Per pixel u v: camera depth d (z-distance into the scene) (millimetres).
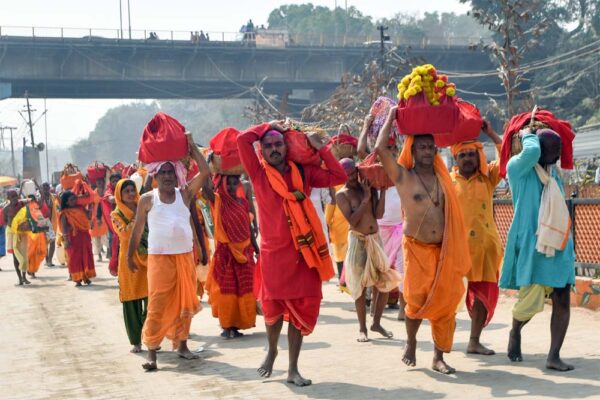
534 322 12898
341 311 15242
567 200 14477
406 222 9727
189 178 15156
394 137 11367
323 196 17969
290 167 9844
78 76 82375
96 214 27562
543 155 9797
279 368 10664
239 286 13156
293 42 91688
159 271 11086
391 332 12422
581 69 86375
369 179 11703
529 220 9773
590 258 14188
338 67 90750
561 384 9016
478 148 10766
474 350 10867
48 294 20203
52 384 10523
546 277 9695
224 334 13289
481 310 10758
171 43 83625
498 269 10805
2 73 80375
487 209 10797
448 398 8719
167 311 11156
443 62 94750
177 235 11094
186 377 10492
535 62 86188
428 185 9672
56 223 27422
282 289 9695
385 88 48469
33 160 90938
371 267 12000
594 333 11766
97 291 20328
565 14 93750
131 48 82250
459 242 9555
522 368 9883
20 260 22500
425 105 9383
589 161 42938
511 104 36906
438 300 9586
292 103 93000
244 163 9852
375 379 9758
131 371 11055
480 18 38219
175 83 87188
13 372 11359
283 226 9703
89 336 14031
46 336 14219
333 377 10000
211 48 84625
